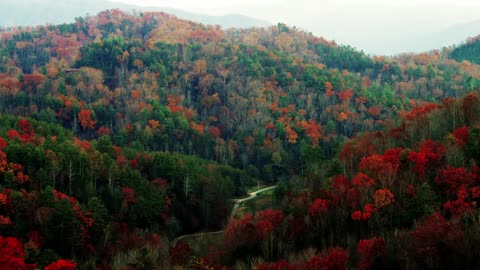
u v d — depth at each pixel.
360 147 115.06
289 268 70.06
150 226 117.62
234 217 128.38
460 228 69.06
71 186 118.19
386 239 76.06
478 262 63.88
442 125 111.69
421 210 81.50
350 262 70.81
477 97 119.81
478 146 90.69
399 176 90.94
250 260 81.50
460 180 83.19
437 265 64.31
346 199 89.69
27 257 80.75
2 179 108.69
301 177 125.12
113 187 123.25
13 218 96.25
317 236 86.44
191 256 78.81
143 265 75.00
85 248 94.44
